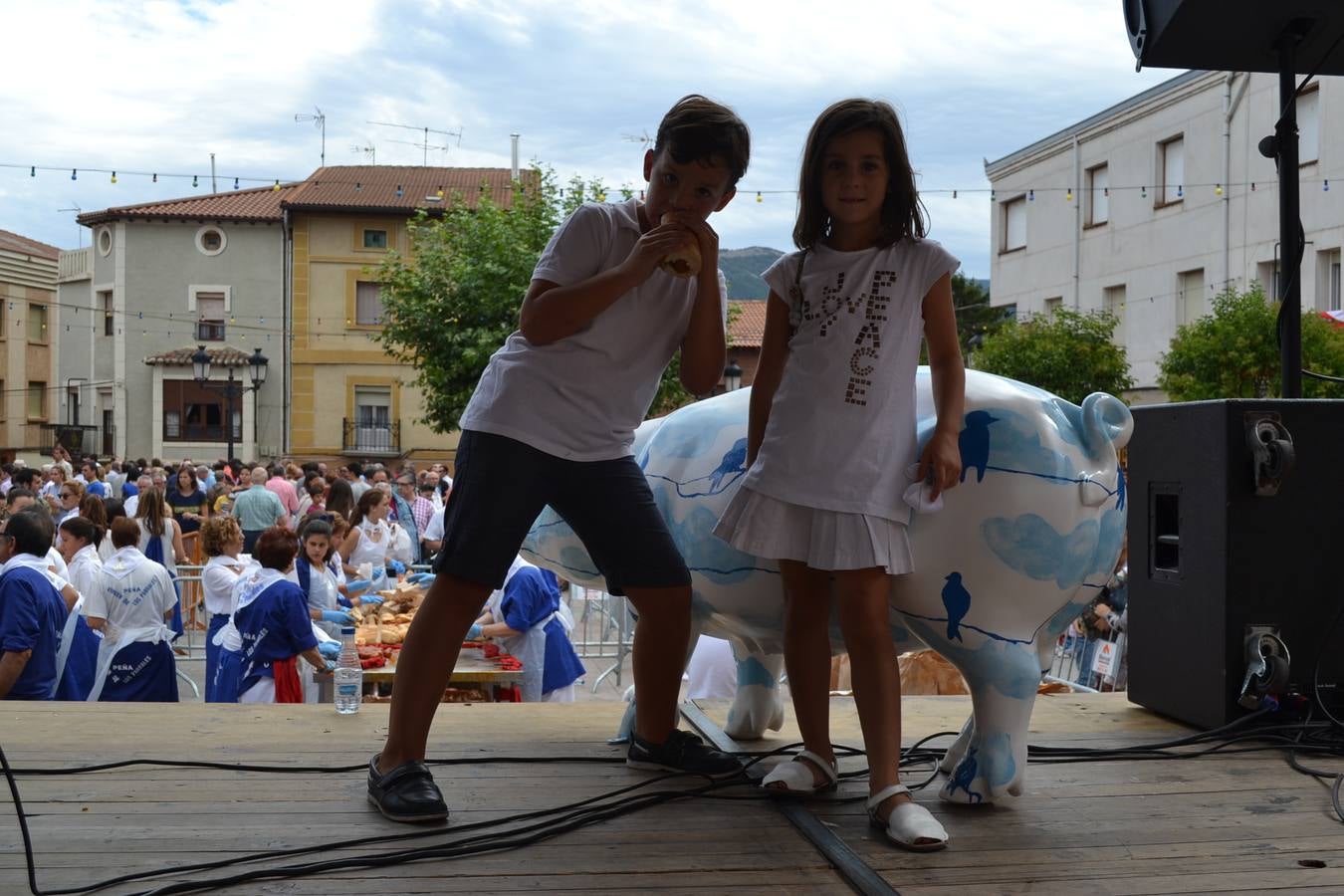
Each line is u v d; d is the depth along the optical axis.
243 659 5.92
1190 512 3.75
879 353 2.73
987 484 2.71
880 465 2.68
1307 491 3.61
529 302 2.91
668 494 3.22
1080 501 2.74
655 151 2.95
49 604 5.77
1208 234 23.06
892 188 2.77
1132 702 4.11
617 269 2.83
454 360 23.11
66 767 3.08
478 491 2.87
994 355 22.89
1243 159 22.19
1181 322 24.12
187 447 37.41
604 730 3.64
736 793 2.98
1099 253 26.33
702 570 3.12
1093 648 6.74
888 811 2.60
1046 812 2.82
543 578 6.61
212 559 6.89
